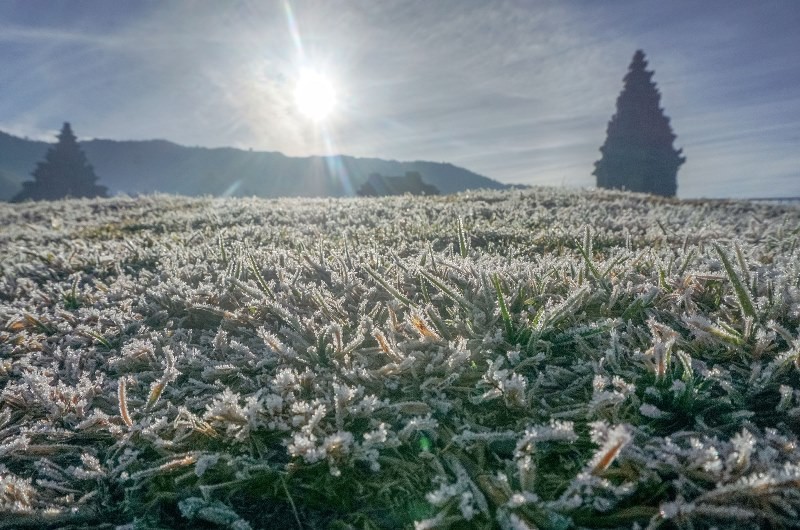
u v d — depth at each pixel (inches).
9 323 13.9
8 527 6.7
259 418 8.0
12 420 9.5
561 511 6.3
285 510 7.1
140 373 10.5
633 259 14.1
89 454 8.2
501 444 7.6
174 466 7.4
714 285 11.9
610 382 8.5
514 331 10.2
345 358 9.6
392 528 6.6
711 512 5.8
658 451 6.8
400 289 13.2
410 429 7.5
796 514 6.0
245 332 12.1
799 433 7.5
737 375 8.9
